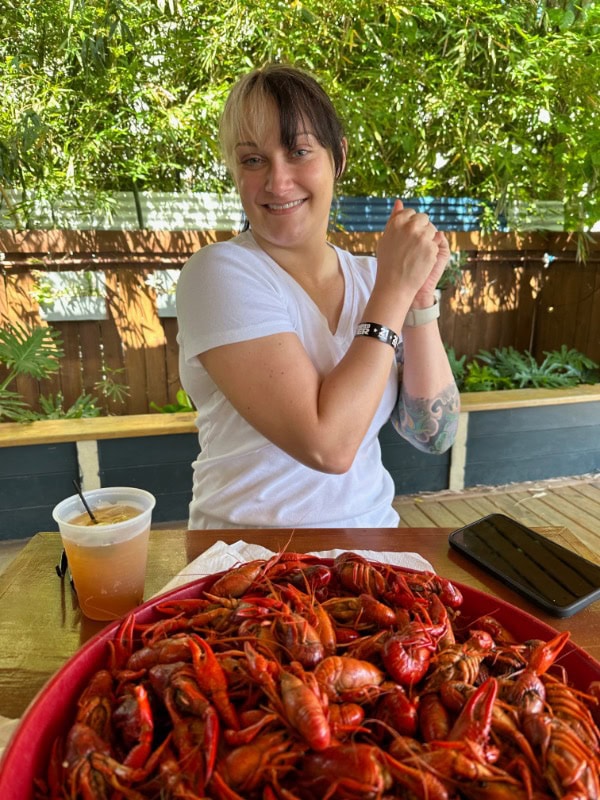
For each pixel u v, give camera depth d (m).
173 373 3.37
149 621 0.78
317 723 0.55
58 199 3.04
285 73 1.09
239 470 1.25
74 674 0.66
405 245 1.08
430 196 3.72
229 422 1.25
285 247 1.21
